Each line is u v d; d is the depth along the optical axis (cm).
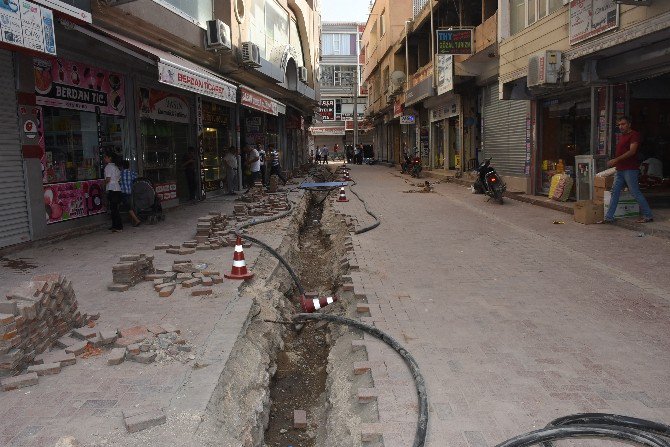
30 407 351
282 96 2511
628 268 692
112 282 637
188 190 1556
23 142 841
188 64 1170
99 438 315
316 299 693
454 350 448
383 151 5122
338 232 1147
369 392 380
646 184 1224
